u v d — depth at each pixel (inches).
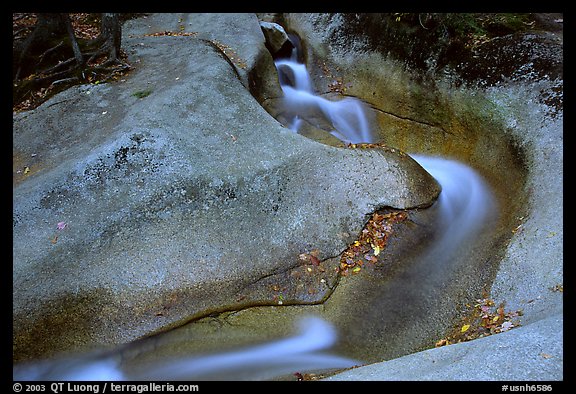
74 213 259.8
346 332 239.3
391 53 420.5
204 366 226.1
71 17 486.9
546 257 233.1
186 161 283.0
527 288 226.8
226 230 259.6
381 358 227.8
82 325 227.0
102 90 356.8
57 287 230.7
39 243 247.0
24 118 335.6
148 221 256.8
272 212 270.2
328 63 474.0
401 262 267.7
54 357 220.7
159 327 231.9
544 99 317.7
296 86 476.7
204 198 268.4
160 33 495.2
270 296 247.6
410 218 288.7
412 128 395.5
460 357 173.6
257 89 418.6
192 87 337.4
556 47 338.3
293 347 233.3
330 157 295.6
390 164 300.2
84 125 320.8
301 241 263.3
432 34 389.1
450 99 369.7
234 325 239.5
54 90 360.2
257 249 256.5
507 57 350.0
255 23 502.3
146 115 308.3
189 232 255.6
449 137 370.6
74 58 374.6
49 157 298.0
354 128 422.9
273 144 303.7
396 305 248.5
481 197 319.0
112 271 238.5
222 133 308.3
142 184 270.7
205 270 245.6
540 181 283.9
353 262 263.6
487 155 337.1
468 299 243.9
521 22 377.1
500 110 336.2
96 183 271.6
